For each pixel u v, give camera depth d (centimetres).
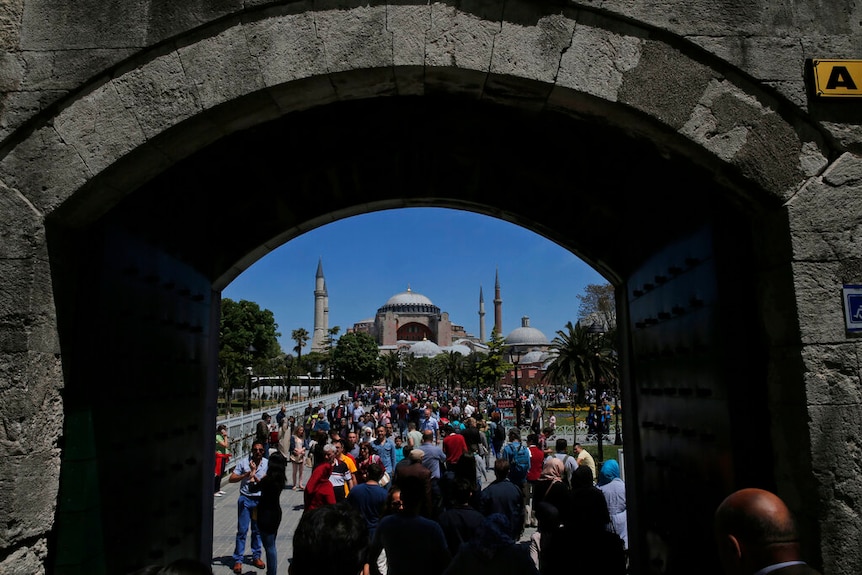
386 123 561
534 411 2864
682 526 511
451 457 1043
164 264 529
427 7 421
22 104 404
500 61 416
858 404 384
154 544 501
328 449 831
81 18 413
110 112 407
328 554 266
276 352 7962
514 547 399
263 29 416
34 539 375
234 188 615
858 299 396
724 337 426
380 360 9219
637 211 605
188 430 590
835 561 370
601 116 440
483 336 16600
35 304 387
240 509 933
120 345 449
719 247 436
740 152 414
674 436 531
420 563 475
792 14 427
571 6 422
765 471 414
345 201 694
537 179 642
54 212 398
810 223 405
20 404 372
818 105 417
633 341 661
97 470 412
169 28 411
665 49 423
